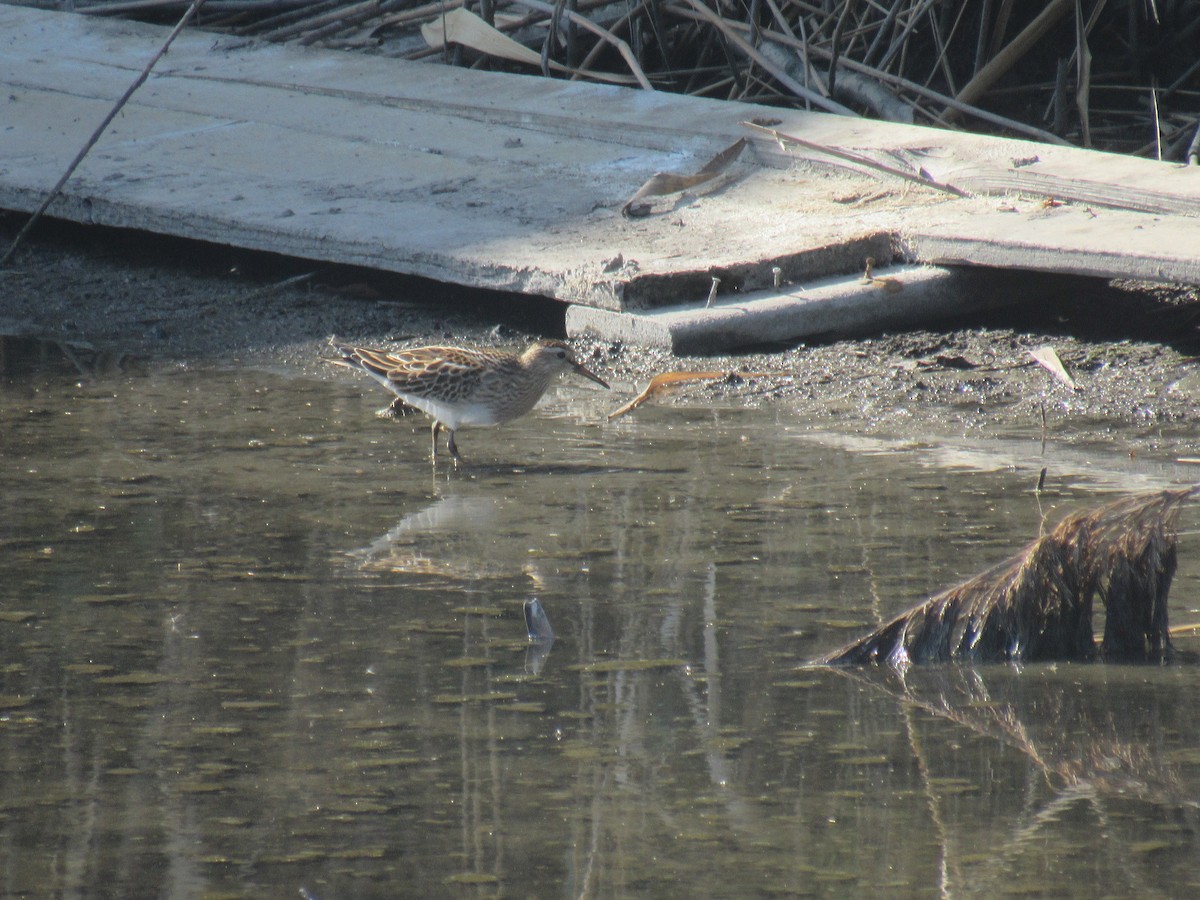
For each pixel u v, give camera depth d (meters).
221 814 6.52
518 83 19.94
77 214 17.17
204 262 17.53
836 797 6.63
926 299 14.62
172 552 9.64
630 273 14.06
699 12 21.14
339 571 9.34
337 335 15.12
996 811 6.50
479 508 10.49
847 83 20.14
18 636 8.37
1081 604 8.20
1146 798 6.59
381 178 17.16
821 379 13.34
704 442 11.92
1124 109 21.31
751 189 16.48
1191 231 13.97
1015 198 15.66
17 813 6.54
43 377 13.82
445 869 6.10
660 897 5.91
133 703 7.57
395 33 23.72
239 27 24.27
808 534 9.81
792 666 7.97
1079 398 12.70
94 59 21.72
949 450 11.57
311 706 7.54
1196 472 10.86
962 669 7.99
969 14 22.41
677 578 9.15
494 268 14.57
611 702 7.55
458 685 7.76
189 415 12.74
